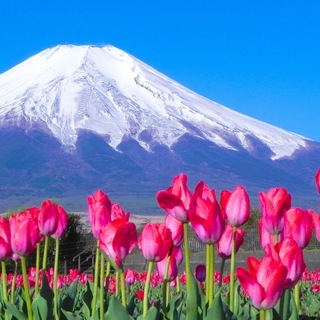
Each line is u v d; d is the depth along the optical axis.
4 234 4.67
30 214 4.91
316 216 4.63
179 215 4.32
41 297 4.75
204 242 4.25
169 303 4.75
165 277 4.79
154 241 4.20
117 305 4.05
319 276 14.90
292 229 4.11
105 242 4.13
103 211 4.51
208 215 4.20
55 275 4.94
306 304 9.34
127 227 4.04
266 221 4.28
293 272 3.66
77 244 24.39
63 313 4.77
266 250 3.73
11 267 15.21
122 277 4.16
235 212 4.35
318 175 4.64
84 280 12.77
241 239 5.01
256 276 3.53
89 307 5.01
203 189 4.43
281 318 4.15
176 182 4.43
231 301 4.46
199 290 4.29
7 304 4.66
